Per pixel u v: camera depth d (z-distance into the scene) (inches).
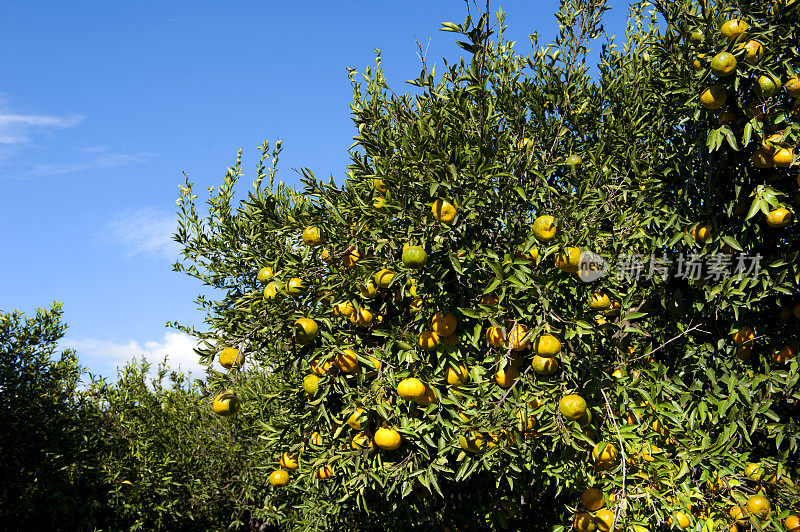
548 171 193.5
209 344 175.6
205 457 426.0
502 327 152.2
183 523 414.0
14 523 345.1
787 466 179.5
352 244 173.8
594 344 168.1
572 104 212.7
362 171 189.2
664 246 197.6
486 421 151.0
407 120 203.3
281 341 177.2
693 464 156.6
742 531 169.5
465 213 158.6
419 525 223.0
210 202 238.8
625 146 209.5
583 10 219.6
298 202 202.2
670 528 163.5
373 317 182.4
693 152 185.8
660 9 202.1
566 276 160.1
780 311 194.2
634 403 168.2
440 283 162.2
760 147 169.8
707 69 158.9
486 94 189.9
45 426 360.2
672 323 208.1
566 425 156.2
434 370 163.6
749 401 165.8
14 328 360.8
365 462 174.4
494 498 215.5
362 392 164.1
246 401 293.3
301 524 276.2
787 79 165.9
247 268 227.3
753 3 161.5
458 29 165.3
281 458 200.4
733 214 186.4
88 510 372.8
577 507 180.2
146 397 449.4
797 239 185.2
